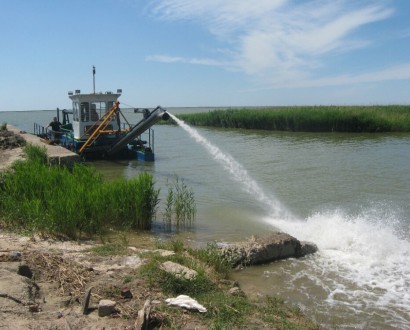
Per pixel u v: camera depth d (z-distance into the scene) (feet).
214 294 20.66
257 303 21.18
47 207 33.27
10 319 15.89
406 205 43.80
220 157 81.71
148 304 17.21
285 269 27.35
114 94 77.71
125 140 72.64
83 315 17.17
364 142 106.63
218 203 45.62
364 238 33.42
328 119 141.90
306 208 43.29
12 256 22.18
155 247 29.48
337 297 23.32
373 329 19.97
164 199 47.06
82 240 30.50
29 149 53.21
